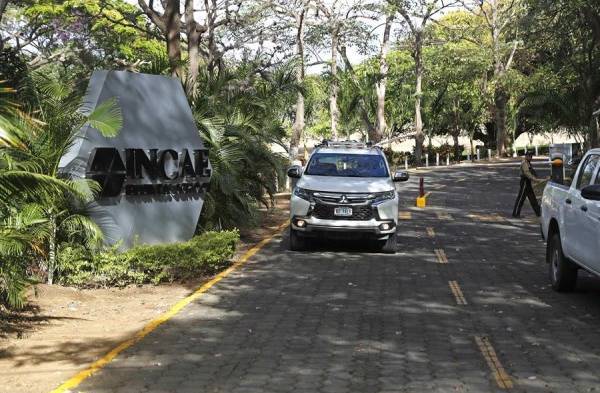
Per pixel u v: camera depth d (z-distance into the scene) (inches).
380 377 279.1
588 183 415.8
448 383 271.4
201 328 361.7
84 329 366.6
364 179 636.1
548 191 489.4
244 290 467.2
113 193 512.4
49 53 1472.7
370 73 2383.1
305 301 430.3
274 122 870.4
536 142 4013.3
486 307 411.8
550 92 1664.6
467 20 2849.4
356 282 494.0
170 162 561.6
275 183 832.3
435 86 2684.5
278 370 288.5
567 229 434.9
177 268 508.7
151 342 333.7
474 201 1175.6
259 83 973.8
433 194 1310.3
